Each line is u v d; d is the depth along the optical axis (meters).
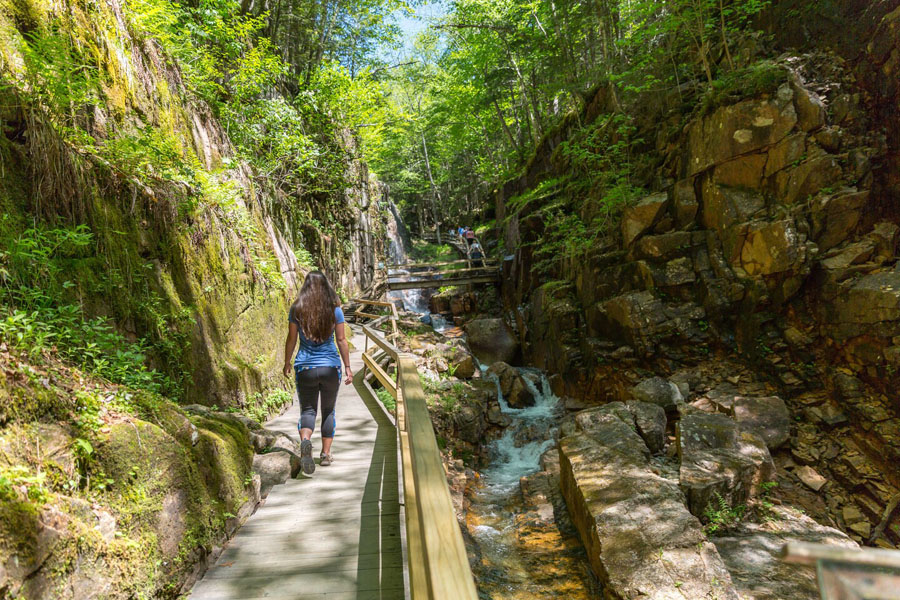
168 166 4.99
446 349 13.88
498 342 15.84
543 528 6.51
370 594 2.69
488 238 25.73
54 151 3.40
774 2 11.45
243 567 2.95
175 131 5.99
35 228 3.11
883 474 7.03
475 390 11.63
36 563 1.65
